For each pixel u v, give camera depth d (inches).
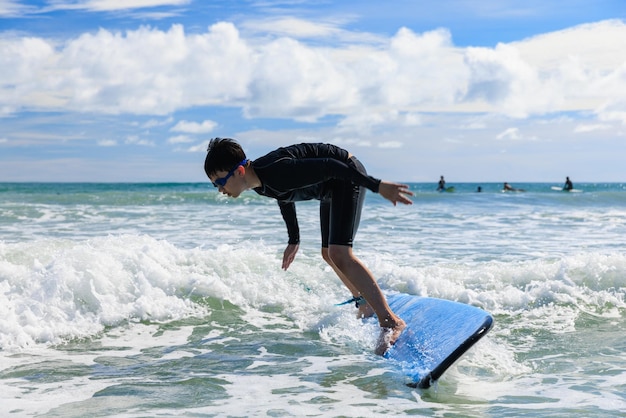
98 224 439.5
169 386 127.3
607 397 118.9
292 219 166.4
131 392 123.1
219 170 139.1
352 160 149.7
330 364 143.3
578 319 186.2
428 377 124.8
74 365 142.9
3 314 169.3
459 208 663.8
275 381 130.8
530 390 124.1
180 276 208.1
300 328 179.2
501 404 115.6
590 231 423.5
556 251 315.6
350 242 149.7
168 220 472.7
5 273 192.5
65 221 464.8
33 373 136.5
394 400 118.3
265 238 352.2
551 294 203.6
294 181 138.8
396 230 419.2
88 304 185.8
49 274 189.6
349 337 166.7
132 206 647.1
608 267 215.9
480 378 132.6
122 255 213.2
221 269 219.8
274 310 197.9
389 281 212.5
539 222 493.7
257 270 223.8
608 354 151.5
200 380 131.6
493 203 756.6
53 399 118.8
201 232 383.9
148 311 187.8
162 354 153.1
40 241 246.2
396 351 143.9
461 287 208.5
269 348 158.1
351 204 147.6
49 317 176.1
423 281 210.5
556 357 149.2
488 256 294.2
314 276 224.7
